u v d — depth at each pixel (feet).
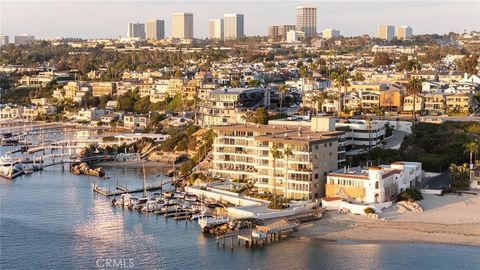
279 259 636.89
